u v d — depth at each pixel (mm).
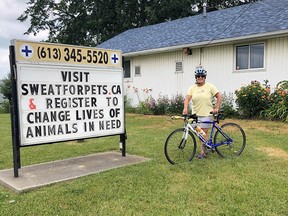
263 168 4969
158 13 26406
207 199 3750
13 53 4645
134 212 3441
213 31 12852
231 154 5879
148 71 15328
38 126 4906
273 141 7023
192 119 5570
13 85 4652
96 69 5582
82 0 29031
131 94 16328
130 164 5391
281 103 9859
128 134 8664
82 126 5438
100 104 5664
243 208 3471
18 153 4766
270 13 11977
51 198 3867
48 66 4984
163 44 14086
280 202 3602
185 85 13695
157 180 4457
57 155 6340
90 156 6121
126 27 27656
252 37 10773
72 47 5266
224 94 12211
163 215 3355
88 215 3400
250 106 10766
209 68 12711
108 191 4062
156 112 14320
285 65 10484
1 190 4262
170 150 5430
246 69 11555
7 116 16328
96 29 29453
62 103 5172
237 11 14070
